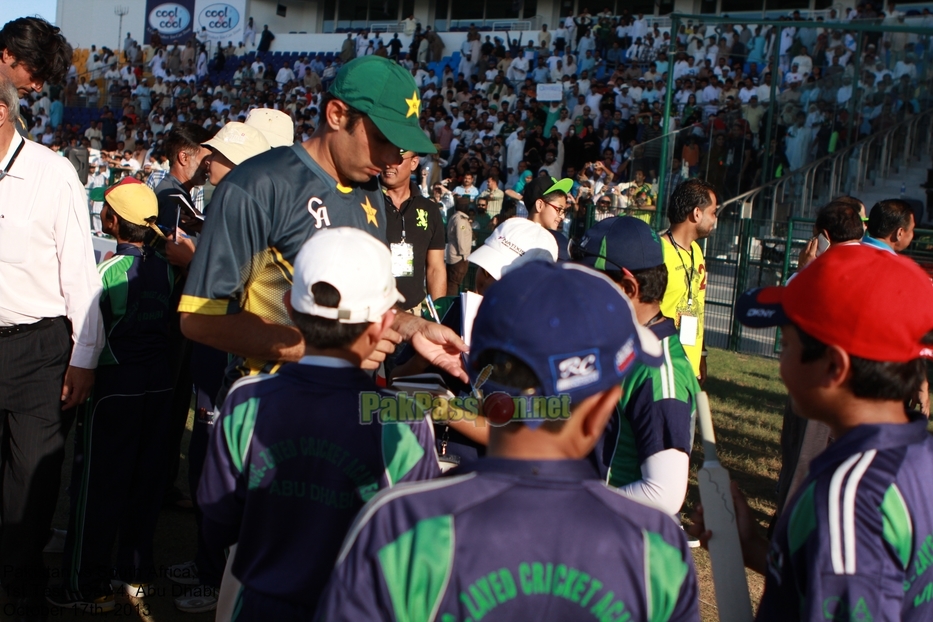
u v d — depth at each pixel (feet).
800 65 47.19
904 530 4.99
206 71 95.30
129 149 81.25
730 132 43.21
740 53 53.52
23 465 10.59
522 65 77.20
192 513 15.52
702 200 15.98
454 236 33.86
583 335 4.62
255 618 6.41
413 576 4.51
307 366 6.37
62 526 14.33
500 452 4.83
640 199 41.63
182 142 15.55
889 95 47.37
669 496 7.50
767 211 44.16
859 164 47.26
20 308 10.30
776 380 29.60
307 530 6.35
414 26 92.38
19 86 11.75
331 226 8.28
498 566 4.50
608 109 62.13
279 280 8.27
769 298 5.93
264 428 6.32
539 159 59.00
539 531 4.55
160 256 12.46
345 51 89.71
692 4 88.69
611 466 8.16
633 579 4.61
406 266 16.28
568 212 41.37
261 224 8.00
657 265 8.49
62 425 10.91
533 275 4.83
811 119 45.11
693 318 15.74
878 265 5.38
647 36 71.82
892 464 5.14
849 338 5.26
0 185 10.02
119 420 11.85
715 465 6.36
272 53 97.40
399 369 9.37
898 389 5.31
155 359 12.29
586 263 8.71
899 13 53.52
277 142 15.19
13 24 11.43
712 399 25.76
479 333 4.85
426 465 6.42
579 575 4.53
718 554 6.19
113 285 11.63
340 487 6.29
